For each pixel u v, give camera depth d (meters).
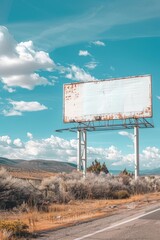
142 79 41.94
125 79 42.88
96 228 12.22
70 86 45.97
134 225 12.85
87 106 44.72
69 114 45.69
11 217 15.92
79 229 12.06
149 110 41.25
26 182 21.53
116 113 42.97
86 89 45.00
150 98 41.34
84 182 28.45
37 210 18.31
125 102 42.62
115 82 43.47
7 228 10.93
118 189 32.03
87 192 27.45
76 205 22.27
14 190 19.61
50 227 12.88
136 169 40.97
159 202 23.53
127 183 36.19
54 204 22.00
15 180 20.20
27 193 20.25
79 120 44.97
